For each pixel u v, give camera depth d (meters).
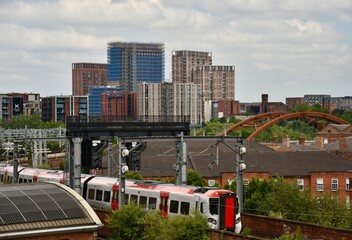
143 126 89.44
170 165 127.12
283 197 88.06
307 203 87.62
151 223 65.88
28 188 61.34
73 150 85.38
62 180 93.44
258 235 70.62
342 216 82.94
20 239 53.41
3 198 58.00
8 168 113.44
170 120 104.12
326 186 132.62
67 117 86.12
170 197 71.50
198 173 117.31
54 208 57.03
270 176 128.62
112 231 72.12
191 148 139.00
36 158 142.00
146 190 75.00
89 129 85.69
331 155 140.12
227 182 118.00
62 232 54.78
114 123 87.50
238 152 77.19
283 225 67.81
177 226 62.78
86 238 56.12
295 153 140.12
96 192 84.81
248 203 91.38
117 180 82.06
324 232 63.31
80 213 57.06
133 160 83.44
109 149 92.62
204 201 67.50
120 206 71.62
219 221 67.69
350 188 134.00
